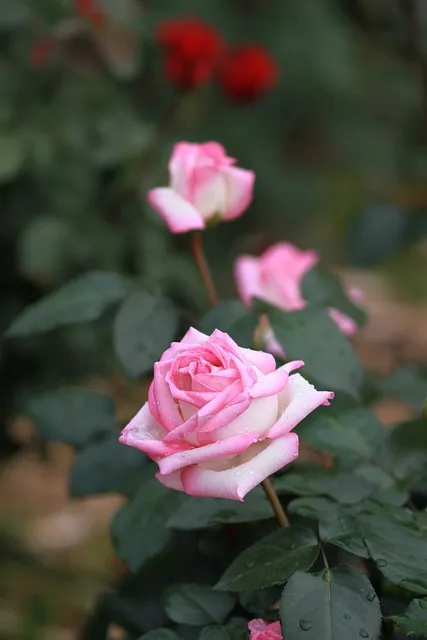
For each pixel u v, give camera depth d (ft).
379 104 14.69
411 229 6.23
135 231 6.75
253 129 12.78
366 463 3.32
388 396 3.81
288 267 3.95
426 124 6.09
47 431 3.71
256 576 2.95
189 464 2.86
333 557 3.26
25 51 6.88
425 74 5.79
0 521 7.62
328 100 14.69
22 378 6.76
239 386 2.87
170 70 6.64
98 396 3.75
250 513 3.20
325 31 14.25
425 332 11.65
